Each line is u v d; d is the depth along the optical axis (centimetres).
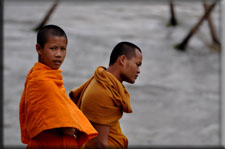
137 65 820
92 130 669
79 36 5603
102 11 7006
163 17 6750
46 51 644
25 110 646
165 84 4166
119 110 804
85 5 7388
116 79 802
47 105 621
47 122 614
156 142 2953
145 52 5188
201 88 4112
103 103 779
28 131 634
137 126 3167
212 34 5172
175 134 3094
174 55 5138
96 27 6094
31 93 632
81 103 809
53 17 6488
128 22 6444
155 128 3162
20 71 4366
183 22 6494
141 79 4247
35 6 7031
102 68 827
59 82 650
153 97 3797
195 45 5453
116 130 806
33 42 5347
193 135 3086
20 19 6253
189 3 7600
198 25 5241
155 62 4875
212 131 3150
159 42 5616
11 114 3350
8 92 3800
